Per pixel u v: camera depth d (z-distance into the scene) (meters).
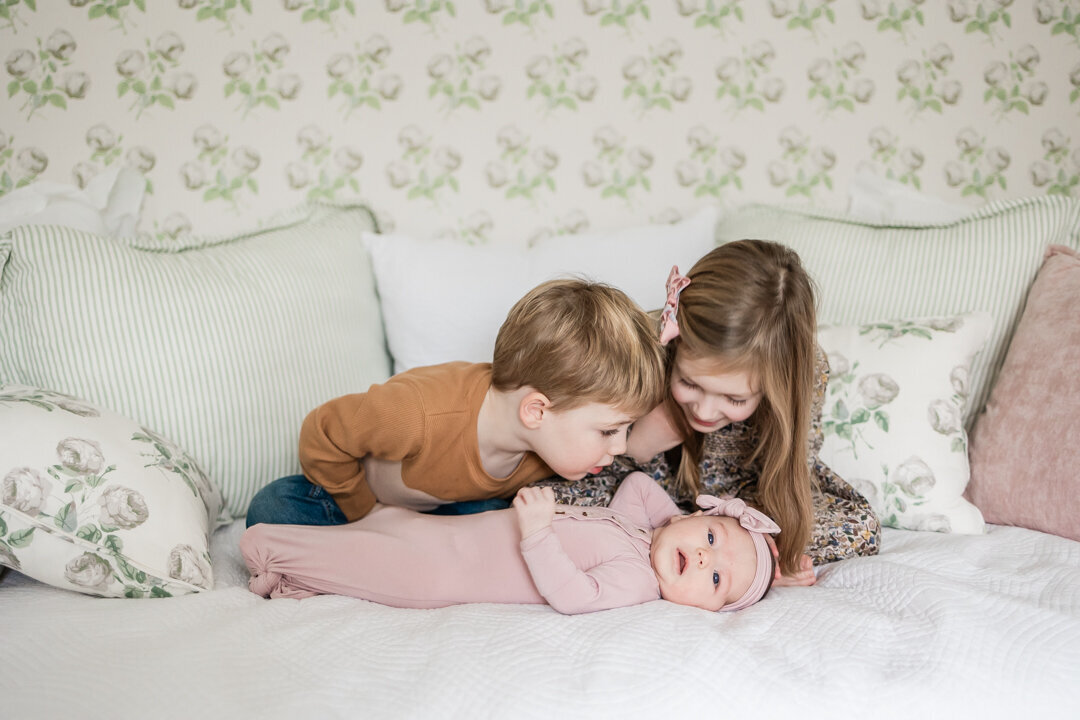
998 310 1.62
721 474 1.42
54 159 1.86
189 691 0.80
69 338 1.37
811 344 1.19
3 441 1.05
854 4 2.02
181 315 1.44
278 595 1.17
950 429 1.43
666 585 1.15
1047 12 2.04
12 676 0.84
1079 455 1.29
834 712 0.81
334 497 1.31
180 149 1.90
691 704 0.80
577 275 1.73
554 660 0.87
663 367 1.20
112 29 1.85
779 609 1.03
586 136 2.02
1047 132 2.08
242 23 1.89
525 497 1.12
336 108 1.95
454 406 1.24
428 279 1.75
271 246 1.65
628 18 1.99
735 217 1.92
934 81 2.05
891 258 1.68
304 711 0.78
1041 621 0.95
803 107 2.04
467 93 1.98
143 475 1.14
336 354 1.65
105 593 1.06
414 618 1.03
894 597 1.06
